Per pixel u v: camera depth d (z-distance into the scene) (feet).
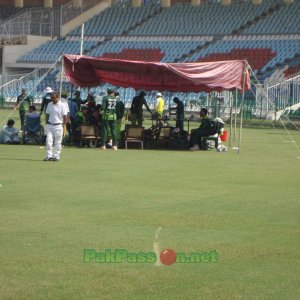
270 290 37.93
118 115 118.62
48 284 37.91
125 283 38.42
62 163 92.38
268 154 113.50
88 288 37.42
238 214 58.08
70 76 123.03
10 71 282.77
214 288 38.01
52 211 57.41
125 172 84.07
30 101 140.77
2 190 67.67
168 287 37.96
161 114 147.02
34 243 46.37
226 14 274.77
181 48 267.80
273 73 237.25
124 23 287.28
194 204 62.54
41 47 283.38
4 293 36.27
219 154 112.06
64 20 288.30
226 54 256.52
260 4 273.95
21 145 118.62
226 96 203.51
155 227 52.24
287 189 72.84
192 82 118.73
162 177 80.23
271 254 45.19
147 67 116.67
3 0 310.04
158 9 290.35
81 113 120.67
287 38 255.09
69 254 43.86
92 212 57.47
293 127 186.29
